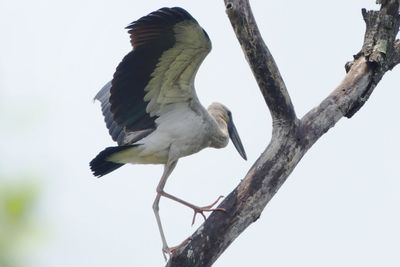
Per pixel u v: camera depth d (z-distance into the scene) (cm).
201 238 943
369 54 1077
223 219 945
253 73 963
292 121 978
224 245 953
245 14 918
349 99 1042
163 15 962
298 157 984
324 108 1018
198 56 1056
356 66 1077
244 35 929
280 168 970
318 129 1002
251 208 954
